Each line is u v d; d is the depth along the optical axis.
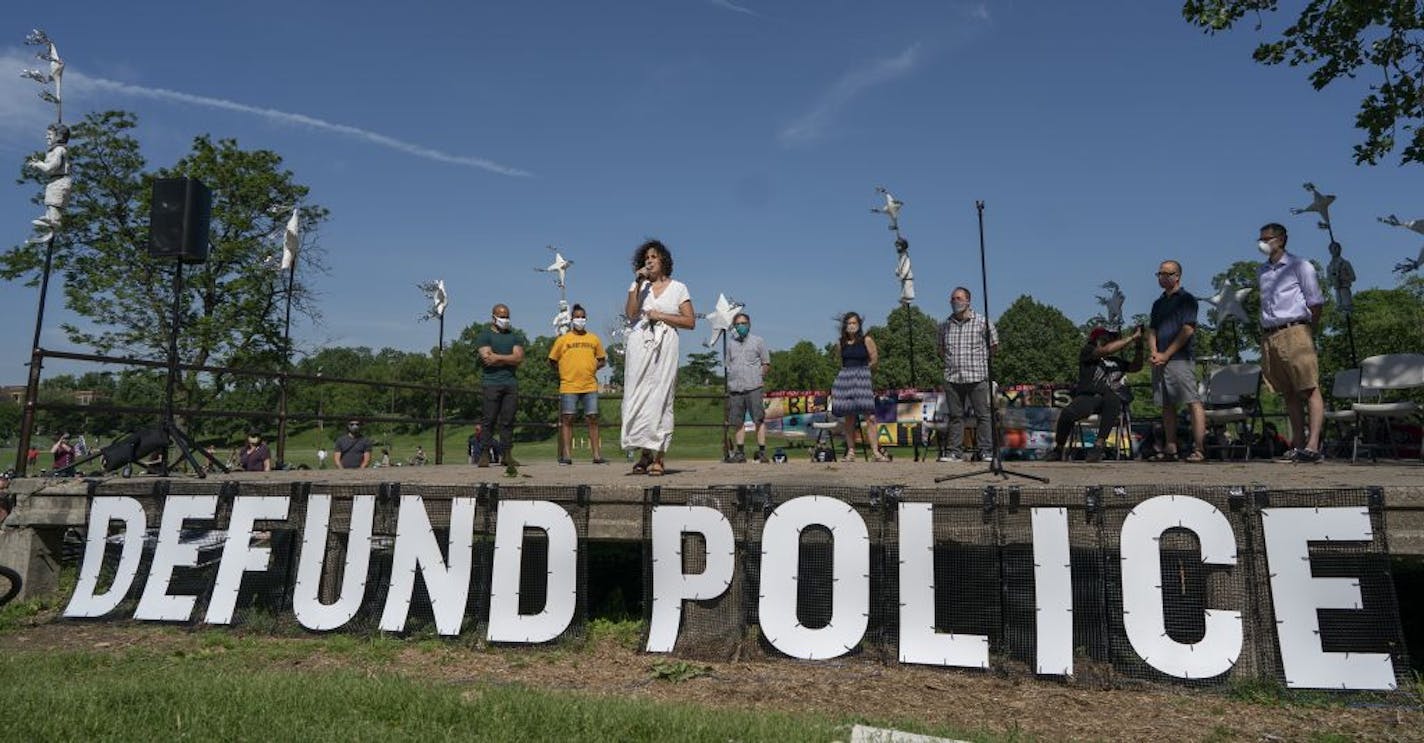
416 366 95.94
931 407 14.54
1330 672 4.26
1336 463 7.00
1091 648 4.65
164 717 3.47
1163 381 7.73
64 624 6.16
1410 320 35.00
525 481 6.09
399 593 5.75
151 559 6.46
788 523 5.21
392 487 5.90
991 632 4.88
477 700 3.88
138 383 30.84
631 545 8.79
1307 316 6.89
